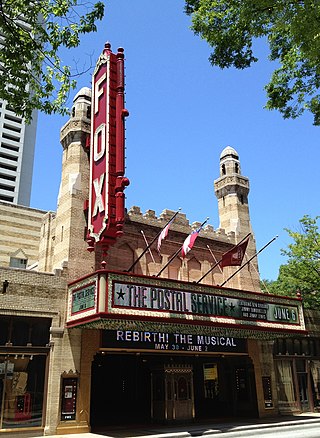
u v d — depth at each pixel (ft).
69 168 80.38
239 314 76.89
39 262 92.94
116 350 71.51
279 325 82.99
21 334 65.26
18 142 328.08
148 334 74.90
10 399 61.52
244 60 52.47
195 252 93.71
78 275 72.64
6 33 41.88
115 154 72.28
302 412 96.89
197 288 72.08
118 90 75.66
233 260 80.59
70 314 68.18
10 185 313.12
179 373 79.71
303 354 102.78
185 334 79.66
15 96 43.62
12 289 65.51
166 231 72.79
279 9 41.63
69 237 73.97
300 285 114.11
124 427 72.79
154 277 66.44
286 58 52.80
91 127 79.25
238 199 106.32
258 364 91.04
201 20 49.78
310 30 40.16
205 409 97.96
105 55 79.66
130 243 83.56
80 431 64.44
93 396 95.55
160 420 76.84
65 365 66.49
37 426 62.28
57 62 44.75
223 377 96.58
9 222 123.03
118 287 61.98
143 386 92.53
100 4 42.47
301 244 110.01
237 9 47.24
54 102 45.78
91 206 73.10
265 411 88.43
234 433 67.00
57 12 41.96
